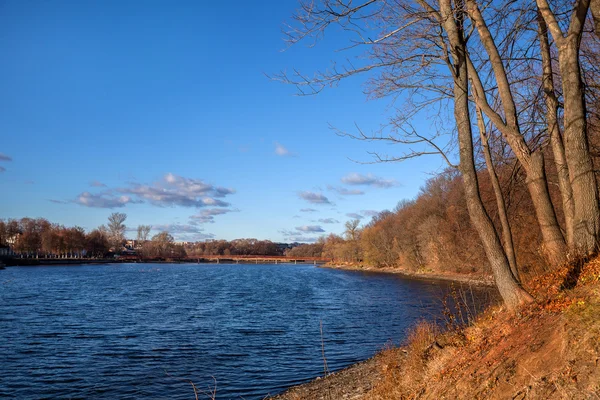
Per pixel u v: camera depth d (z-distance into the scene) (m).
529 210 13.77
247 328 26.09
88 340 22.70
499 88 9.20
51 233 140.00
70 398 14.34
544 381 5.36
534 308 7.47
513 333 7.20
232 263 198.38
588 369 4.98
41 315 31.23
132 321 28.84
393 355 12.49
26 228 141.12
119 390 15.04
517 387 5.73
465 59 8.87
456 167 8.97
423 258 80.88
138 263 173.50
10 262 121.62
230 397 14.26
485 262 14.12
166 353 19.89
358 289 52.88
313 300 41.25
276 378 16.11
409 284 55.97
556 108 9.61
